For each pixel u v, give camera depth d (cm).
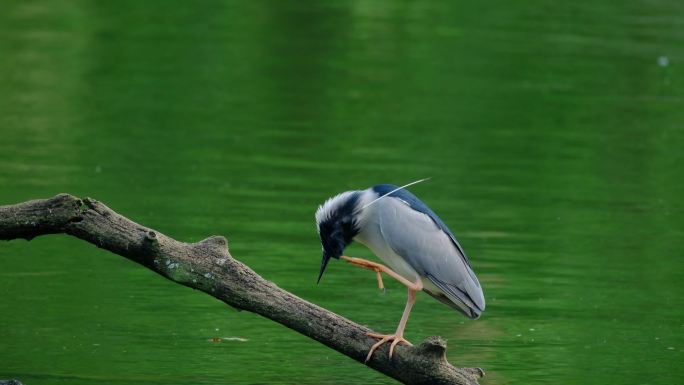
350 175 1694
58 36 2617
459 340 1116
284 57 2508
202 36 2677
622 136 1992
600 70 2436
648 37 2728
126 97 2141
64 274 1267
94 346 1064
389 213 927
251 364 1042
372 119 2047
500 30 2797
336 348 863
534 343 1113
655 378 1026
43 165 1681
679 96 2269
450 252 937
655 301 1241
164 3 3033
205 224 1438
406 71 2406
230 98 2161
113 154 1767
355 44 2636
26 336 1082
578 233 1477
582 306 1219
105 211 873
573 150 1895
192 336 1107
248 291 863
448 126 2020
